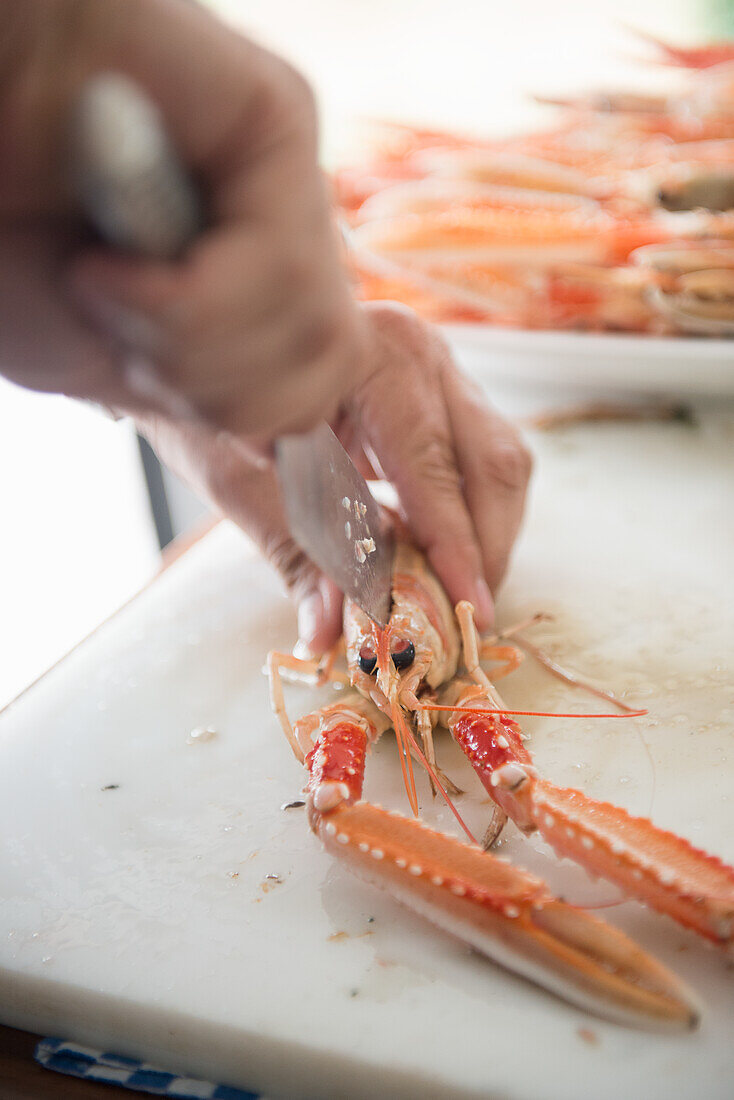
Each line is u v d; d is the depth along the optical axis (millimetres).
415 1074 243
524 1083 238
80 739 355
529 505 474
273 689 345
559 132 612
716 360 510
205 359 181
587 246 527
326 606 366
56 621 743
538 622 392
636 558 426
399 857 267
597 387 560
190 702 369
